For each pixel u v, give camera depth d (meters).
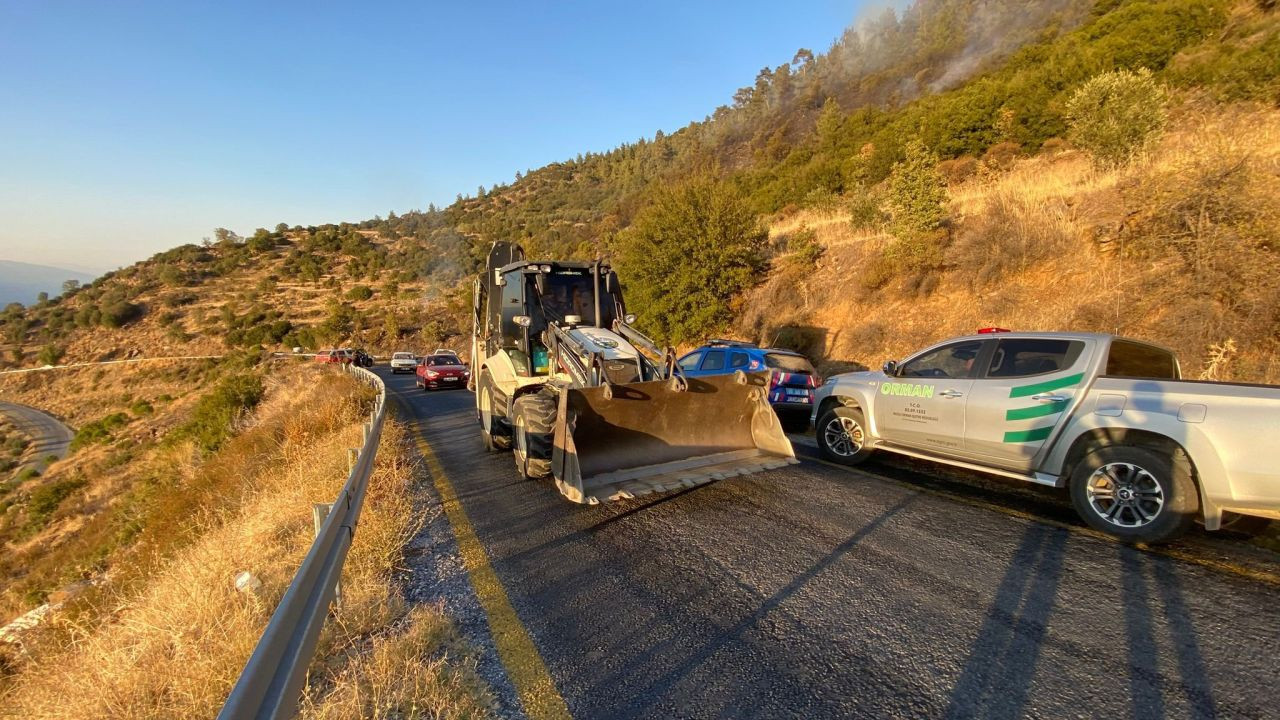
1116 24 26.92
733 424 6.59
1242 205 8.00
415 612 3.69
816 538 4.83
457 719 2.63
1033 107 20.92
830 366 13.47
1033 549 4.50
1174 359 5.48
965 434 5.81
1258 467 3.97
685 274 18.80
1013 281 11.58
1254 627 3.31
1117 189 11.22
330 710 2.60
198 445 18.28
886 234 16.19
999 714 2.62
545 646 3.31
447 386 23.12
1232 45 18.75
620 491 5.28
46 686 3.74
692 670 3.03
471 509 6.00
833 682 2.89
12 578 16.31
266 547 4.99
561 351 7.08
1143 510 4.60
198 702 2.78
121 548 11.48
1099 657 3.05
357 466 4.89
